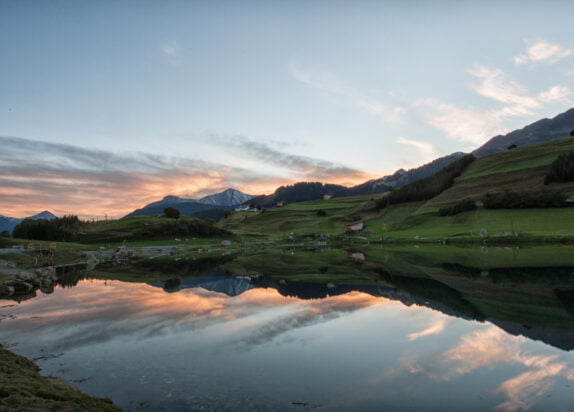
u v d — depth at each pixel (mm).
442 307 28281
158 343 20453
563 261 55156
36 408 10141
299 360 17422
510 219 125875
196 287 42656
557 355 17344
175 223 165875
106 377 15445
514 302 29078
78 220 183750
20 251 80562
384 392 13766
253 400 13078
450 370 15844
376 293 35562
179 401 12992
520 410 12234
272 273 56062
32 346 20297
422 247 106500
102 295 37781
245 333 22422
